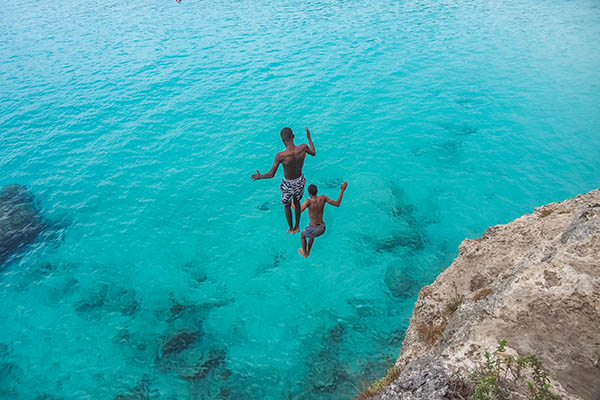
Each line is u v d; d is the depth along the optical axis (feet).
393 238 33.71
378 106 53.67
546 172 39.65
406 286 29.55
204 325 27.37
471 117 50.14
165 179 41.63
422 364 16.10
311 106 53.98
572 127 46.37
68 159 45.32
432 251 32.37
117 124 51.70
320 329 26.71
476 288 20.24
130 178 42.01
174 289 30.09
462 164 42.01
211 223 35.94
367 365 24.31
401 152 44.32
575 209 21.90
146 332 27.09
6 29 93.97
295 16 94.63
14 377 24.36
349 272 30.73
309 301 28.60
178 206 38.06
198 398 23.18
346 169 42.04
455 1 103.60
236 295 29.32
